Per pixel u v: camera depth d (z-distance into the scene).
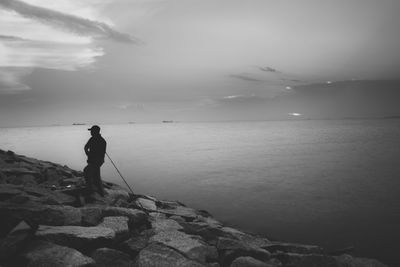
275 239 12.92
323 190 24.30
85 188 9.87
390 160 44.25
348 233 13.79
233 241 8.06
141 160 47.75
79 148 65.62
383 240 12.87
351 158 47.84
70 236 6.03
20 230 5.55
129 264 6.16
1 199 7.54
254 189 24.78
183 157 52.28
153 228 8.55
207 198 21.55
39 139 113.19
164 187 25.64
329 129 182.88
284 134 139.50
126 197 11.42
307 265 7.54
